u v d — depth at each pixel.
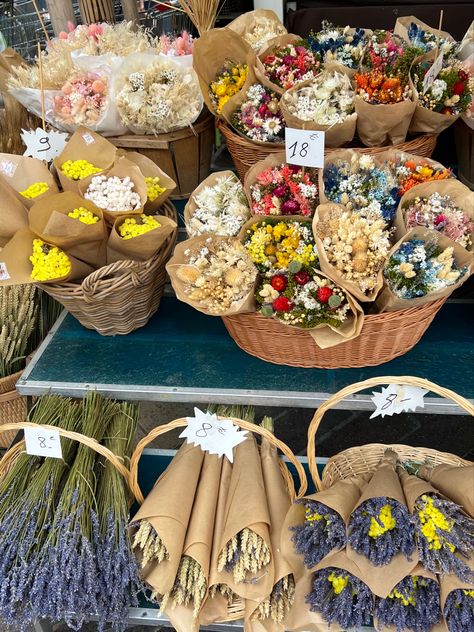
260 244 1.29
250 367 1.49
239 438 1.33
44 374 1.51
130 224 1.44
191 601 1.25
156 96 1.71
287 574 1.21
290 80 1.66
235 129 1.70
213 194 1.46
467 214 1.34
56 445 1.32
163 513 1.26
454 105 1.63
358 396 1.37
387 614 1.12
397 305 1.24
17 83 1.87
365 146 1.70
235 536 1.23
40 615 1.22
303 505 1.28
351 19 2.36
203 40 1.69
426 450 1.49
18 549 1.25
